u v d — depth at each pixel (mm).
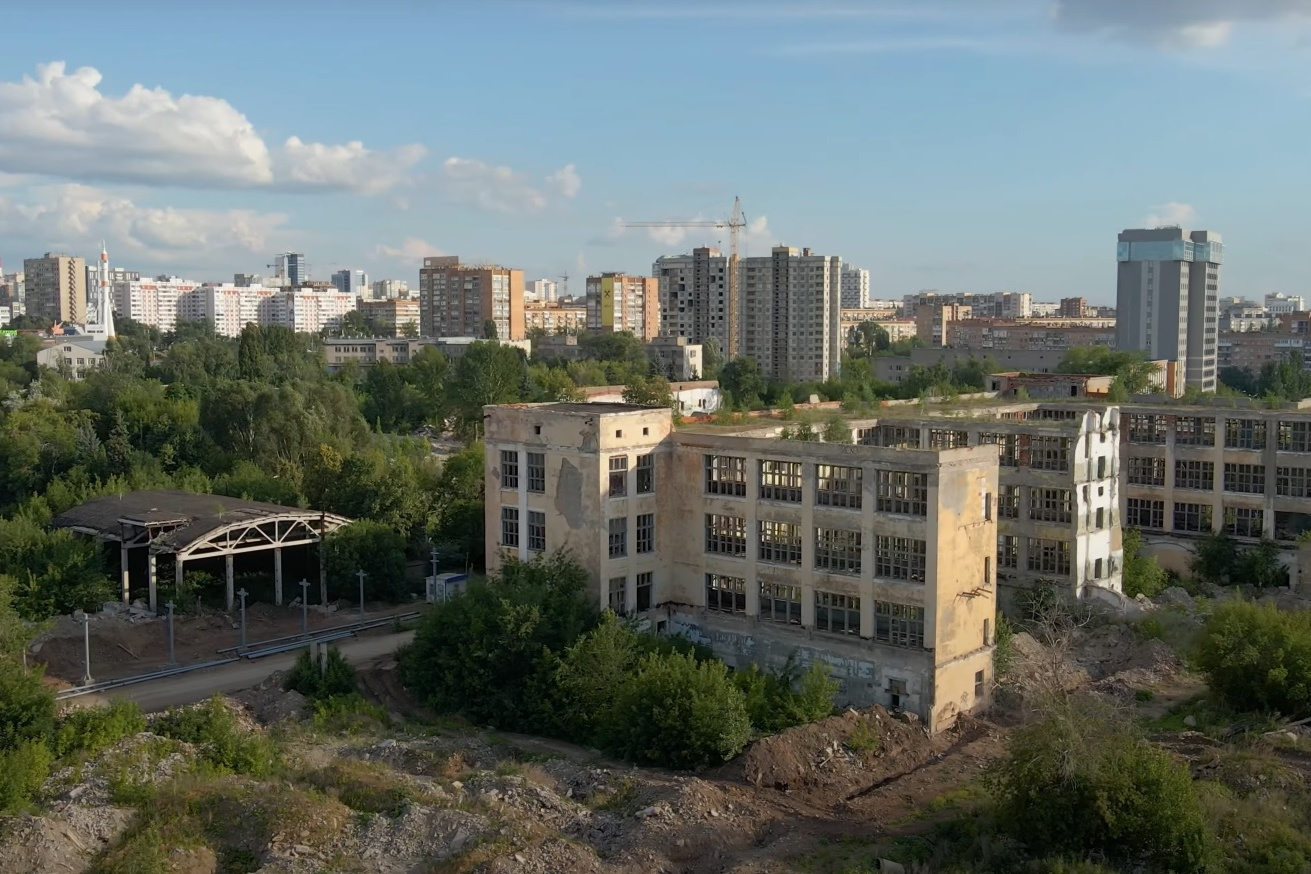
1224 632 71625
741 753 62219
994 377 150875
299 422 140000
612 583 78500
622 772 60344
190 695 73000
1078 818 49781
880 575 71750
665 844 50781
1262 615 72125
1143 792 49500
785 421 98812
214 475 134750
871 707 68875
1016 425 95938
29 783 53969
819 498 74750
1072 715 52281
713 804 55031
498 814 52781
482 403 185625
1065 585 93625
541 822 53062
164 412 153125
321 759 61875
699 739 61250
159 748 60000
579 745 67312
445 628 73875
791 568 76000
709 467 80250
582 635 70625
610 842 51531
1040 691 68250
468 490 114312
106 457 132875
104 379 169500
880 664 71812
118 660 80312
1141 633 86562
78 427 140250
